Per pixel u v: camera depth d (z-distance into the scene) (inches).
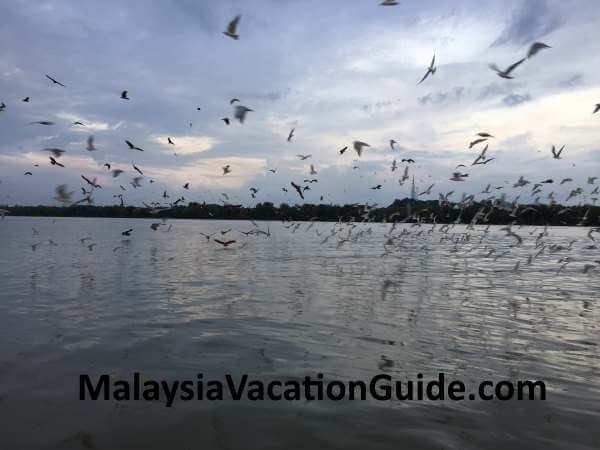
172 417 307.6
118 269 992.2
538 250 1579.7
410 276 905.5
